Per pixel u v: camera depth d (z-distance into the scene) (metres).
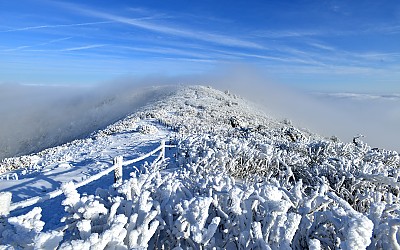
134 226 2.01
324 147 8.95
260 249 1.98
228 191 2.79
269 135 16.67
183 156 7.39
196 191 3.36
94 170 8.22
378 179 5.03
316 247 1.56
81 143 17.84
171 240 2.36
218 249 2.15
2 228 1.93
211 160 6.08
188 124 24.42
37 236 1.52
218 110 49.50
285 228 1.97
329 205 2.83
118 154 11.69
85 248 1.51
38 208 2.02
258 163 6.65
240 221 2.39
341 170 5.73
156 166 5.95
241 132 17.80
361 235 1.62
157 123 27.58
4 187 6.59
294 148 9.48
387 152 9.12
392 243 1.89
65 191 2.13
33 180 7.14
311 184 6.00
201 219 2.15
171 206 2.68
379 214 2.24
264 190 2.65
